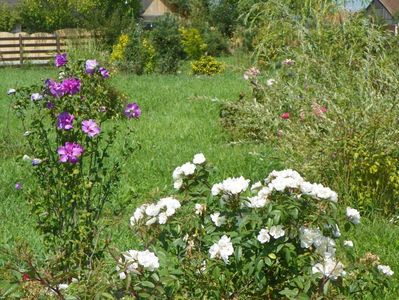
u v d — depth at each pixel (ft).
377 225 14.21
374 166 14.83
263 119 18.93
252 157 19.83
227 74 57.82
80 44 44.27
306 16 21.47
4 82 48.32
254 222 7.77
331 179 15.74
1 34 93.76
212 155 20.93
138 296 7.55
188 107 32.30
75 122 10.95
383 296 10.85
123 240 12.73
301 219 7.86
